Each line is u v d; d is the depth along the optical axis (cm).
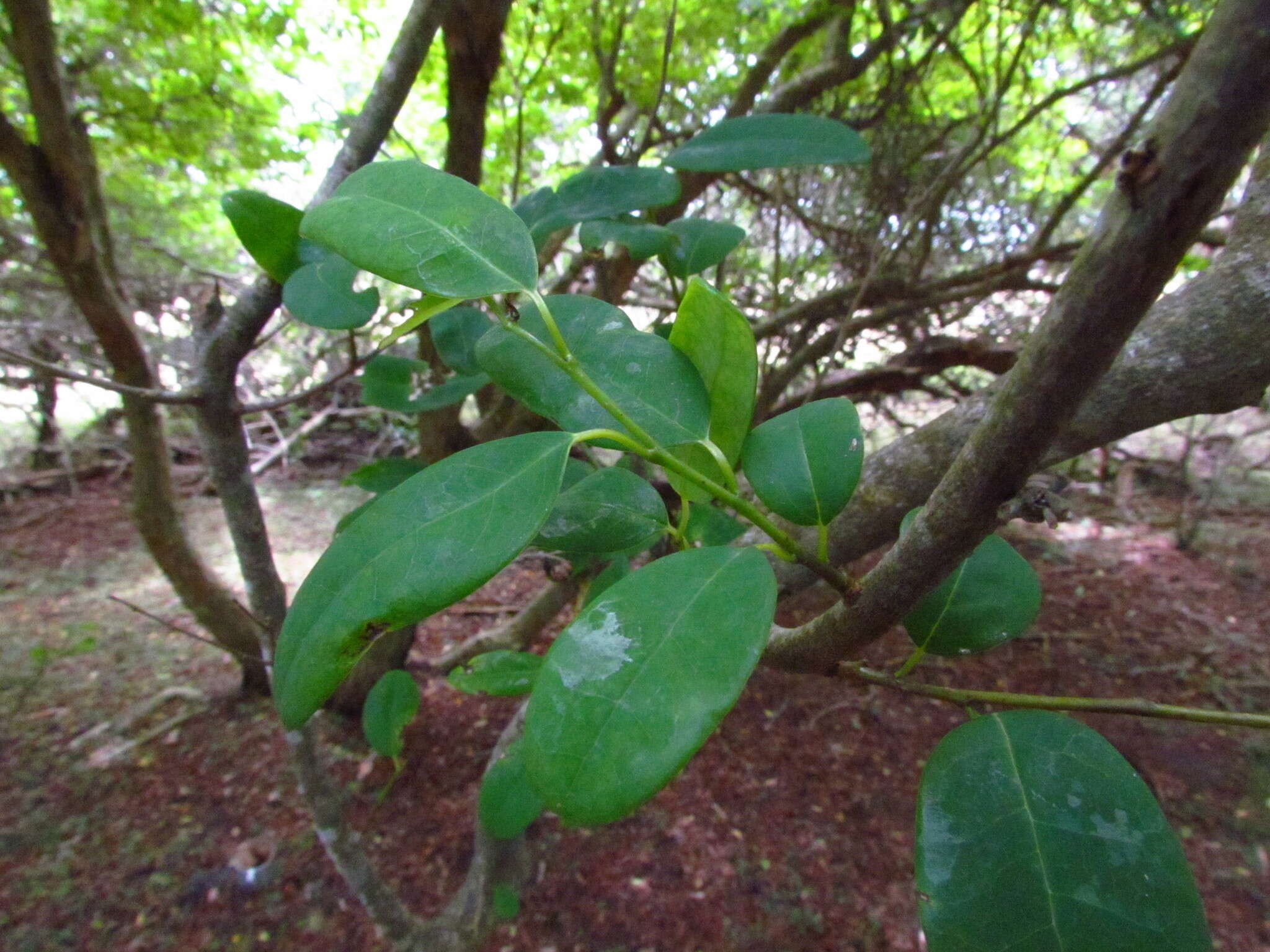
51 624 326
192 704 268
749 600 38
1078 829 43
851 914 191
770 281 313
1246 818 220
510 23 229
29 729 254
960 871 43
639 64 236
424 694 267
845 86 271
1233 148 23
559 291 202
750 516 44
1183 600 337
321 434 587
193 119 281
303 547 407
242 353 104
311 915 187
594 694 36
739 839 212
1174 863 41
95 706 268
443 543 41
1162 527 413
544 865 203
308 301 77
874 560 349
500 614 317
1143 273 26
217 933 183
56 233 176
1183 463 418
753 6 241
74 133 196
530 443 44
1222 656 295
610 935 185
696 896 195
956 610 57
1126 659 296
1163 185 24
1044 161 330
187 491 498
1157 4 226
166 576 246
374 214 46
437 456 202
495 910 164
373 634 40
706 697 35
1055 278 306
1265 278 75
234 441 109
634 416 52
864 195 288
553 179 325
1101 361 29
